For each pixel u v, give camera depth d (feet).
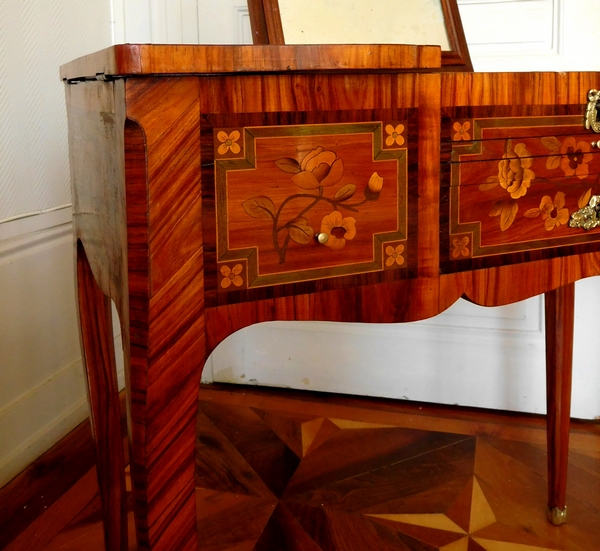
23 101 3.91
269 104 1.91
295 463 4.08
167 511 1.94
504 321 4.72
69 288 4.48
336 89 2.00
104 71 1.80
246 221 1.95
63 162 4.32
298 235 2.04
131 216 1.79
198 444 4.31
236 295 1.97
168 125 1.77
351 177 2.08
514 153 2.35
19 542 3.30
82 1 4.38
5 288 3.85
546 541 3.30
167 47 1.69
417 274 2.25
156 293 1.83
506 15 4.25
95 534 3.37
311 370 5.12
